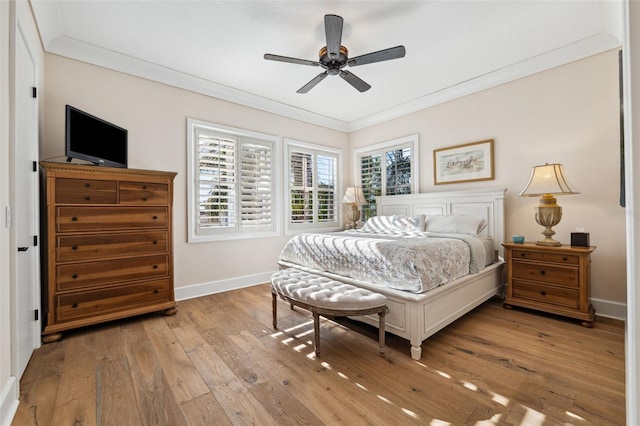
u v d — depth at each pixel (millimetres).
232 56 2947
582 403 1510
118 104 2967
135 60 2977
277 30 2529
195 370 1850
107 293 2486
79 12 2277
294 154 4574
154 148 3191
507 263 2945
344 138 5281
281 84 3586
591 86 2773
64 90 2674
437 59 3027
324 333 2430
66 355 2035
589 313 2467
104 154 2615
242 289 3771
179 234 3357
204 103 3582
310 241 3002
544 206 2779
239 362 1949
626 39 650
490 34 2604
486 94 3502
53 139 2604
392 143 4555
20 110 1861
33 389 1653
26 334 1915
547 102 3037
